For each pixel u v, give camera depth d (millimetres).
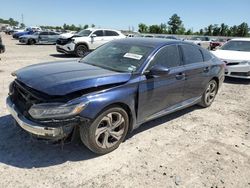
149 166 3672
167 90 4629
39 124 3291
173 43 4988
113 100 3639
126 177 3400
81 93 3449
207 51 6148
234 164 3896
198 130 5020
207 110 6211
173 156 3984
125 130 4039
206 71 5723
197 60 5566
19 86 3717
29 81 3627
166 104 4773
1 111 5180
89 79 3562
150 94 4277
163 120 5371
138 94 4062
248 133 5062
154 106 4480
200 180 3453
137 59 4348
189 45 5449
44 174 3342
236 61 9227
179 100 5121
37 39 25766
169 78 4617
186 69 5051
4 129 4418
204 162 3881
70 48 15648
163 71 4047
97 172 3459
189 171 3627
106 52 4863
